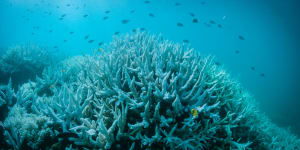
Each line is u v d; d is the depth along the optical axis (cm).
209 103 353
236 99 425
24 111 406
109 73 353
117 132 295
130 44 528
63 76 599
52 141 309
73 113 315
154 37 575
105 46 611
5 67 730
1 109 435
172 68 370
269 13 4244
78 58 764
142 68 348
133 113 312
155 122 282
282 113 2497
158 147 274
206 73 414
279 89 5153
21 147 308
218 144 321
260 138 409
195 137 279
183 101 306
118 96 301
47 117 338
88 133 268
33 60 809
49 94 550
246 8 4044
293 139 664
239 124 379
